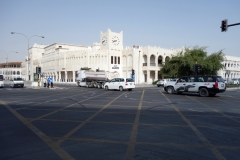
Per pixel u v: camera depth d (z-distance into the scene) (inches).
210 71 1904.5
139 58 2337.6
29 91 1113.4
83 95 868.0
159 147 230.1
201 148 228.2
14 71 4847.4
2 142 245.8
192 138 264.2
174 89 927.0
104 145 235.8
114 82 1211.2
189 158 200.5
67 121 357.1
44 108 498.6
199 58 1888.5
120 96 824.3
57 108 498.9
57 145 235.5
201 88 830.5
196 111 467.8
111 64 2389.3
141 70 2442.2
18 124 334.3
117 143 243.0
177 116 406.6
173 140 255.6
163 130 302.0
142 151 217.6
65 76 2748.5
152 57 2578.7
